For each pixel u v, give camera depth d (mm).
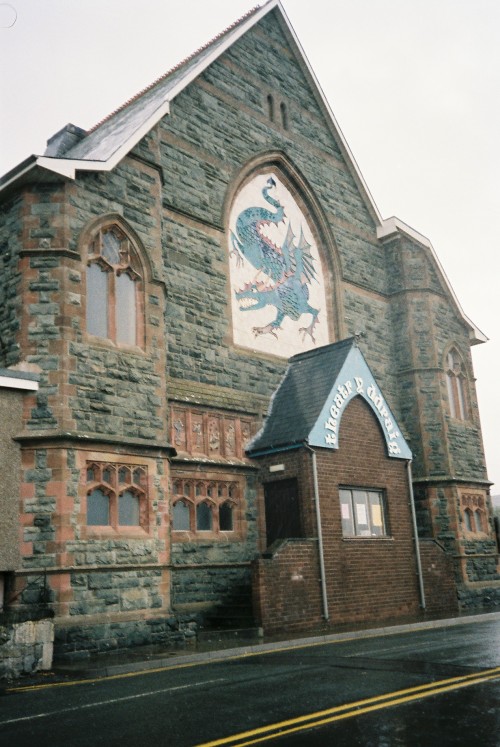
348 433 19219
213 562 17625
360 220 25703
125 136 16469
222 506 18531
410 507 20531
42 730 7168
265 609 15773
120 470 14797
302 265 23188
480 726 6777
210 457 18266
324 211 24125
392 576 19250
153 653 12914
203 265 19484
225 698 8422
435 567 20781
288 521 18469
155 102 18906
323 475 18141
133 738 6723
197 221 19609
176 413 17797
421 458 24203
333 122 25219
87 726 7270
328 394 18875
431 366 24906
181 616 16453
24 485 13641
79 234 15164
